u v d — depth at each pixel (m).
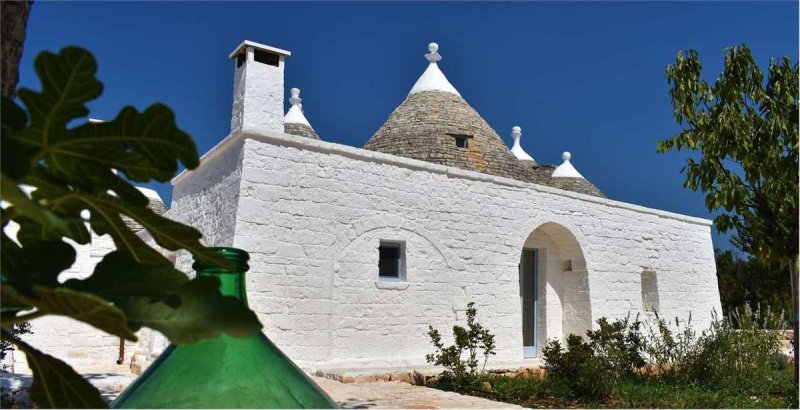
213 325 1.08
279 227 9.90
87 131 1.21
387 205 11.20
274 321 9.62
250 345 1.43
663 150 9.70
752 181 9.01
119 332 1.05
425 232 11.62
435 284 11.61
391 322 10.95
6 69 1.50
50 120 1.18
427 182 11.82
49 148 1.22
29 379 8.05
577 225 13.98
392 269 11.30
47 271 1.16
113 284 1.16
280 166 10.08
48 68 1.12
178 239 1.44
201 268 1.52
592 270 14.04
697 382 10.55
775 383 10.52
